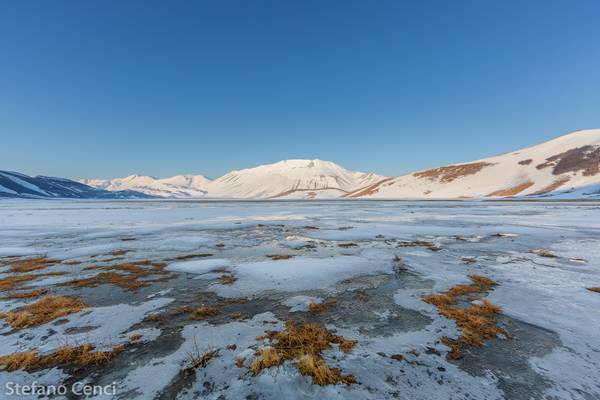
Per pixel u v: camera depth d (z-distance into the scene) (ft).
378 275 37.96
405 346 20.35
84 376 17.17
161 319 25.08
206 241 64.13
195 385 16.25
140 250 54.95
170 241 64.13
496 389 15.88
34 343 20.94
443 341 21.07
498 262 44.55
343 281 35.58
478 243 60.23
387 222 100.07
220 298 30.19
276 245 59.41
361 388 15.84
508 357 19.03
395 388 15.87
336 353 19.36
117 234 74.79
